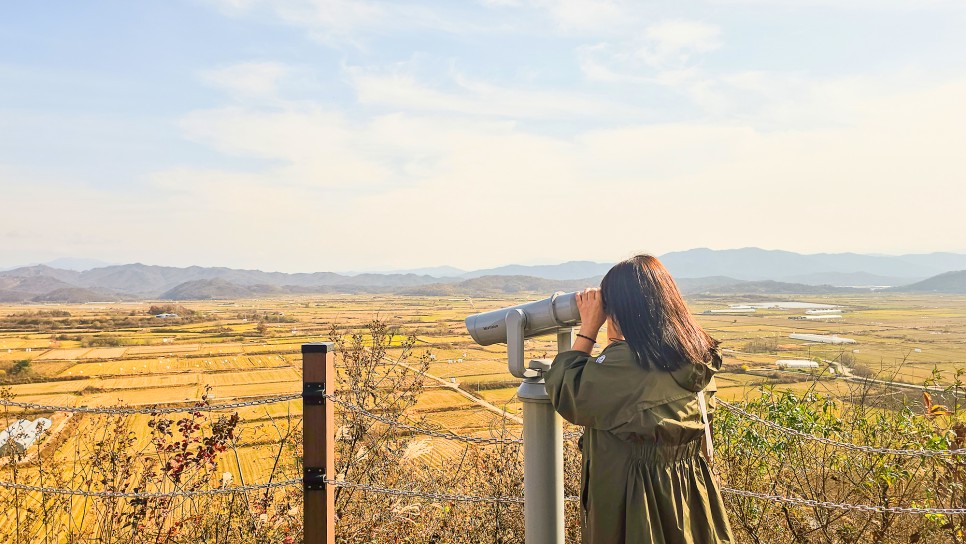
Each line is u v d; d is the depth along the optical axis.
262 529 3.38
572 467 4.08
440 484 4.06
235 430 3.63
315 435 2.61
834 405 3.77
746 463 3.82
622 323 2.09
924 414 3.51
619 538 2.01
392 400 4.07
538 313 2.49
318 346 2.61
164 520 3.32
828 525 3.50
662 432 1.97
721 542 2.09
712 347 2.14
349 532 3.58
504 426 4.21
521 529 3.90
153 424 3.40
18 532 3.34
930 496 3.38
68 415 3.92
